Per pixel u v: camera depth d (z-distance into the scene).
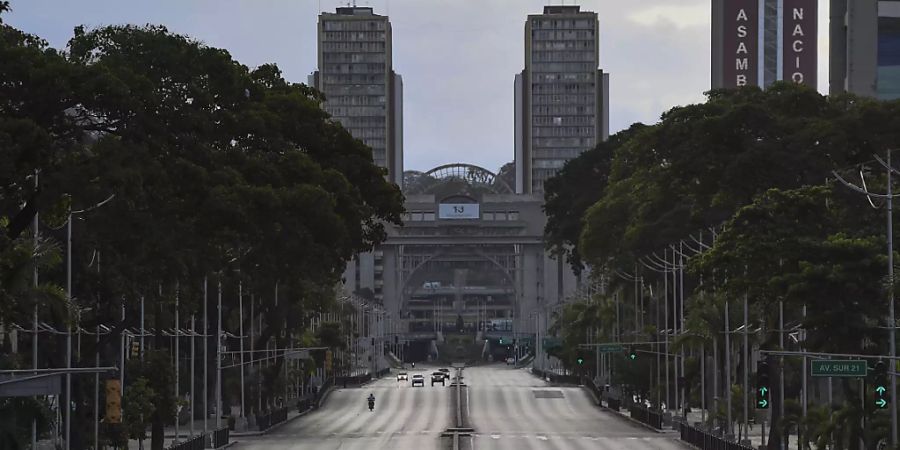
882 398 111.44
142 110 130.38
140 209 133.88
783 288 133.38
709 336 197.75
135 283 141.38
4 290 97.19
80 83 122.31
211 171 144.12
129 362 157.75
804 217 146.75
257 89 169.50
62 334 120.31
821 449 128.00
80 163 122.44
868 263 128.62
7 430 91.12
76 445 135.62
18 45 121.88
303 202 154.50
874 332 128.25
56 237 133.25
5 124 111.94
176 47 145.75
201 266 150.12
